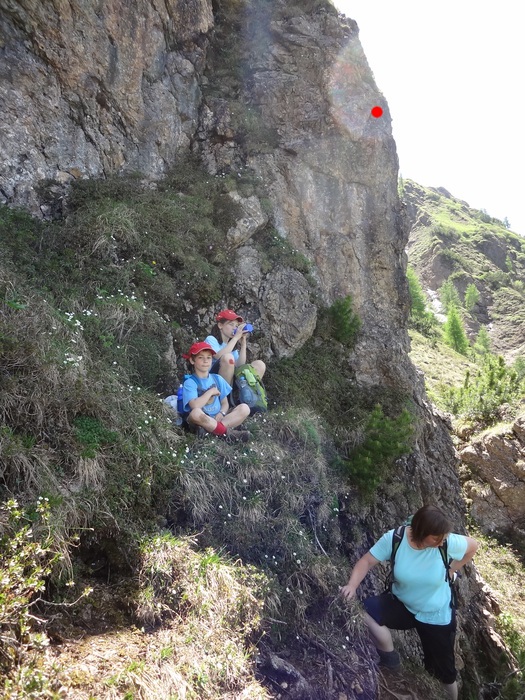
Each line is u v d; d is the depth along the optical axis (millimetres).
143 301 5453
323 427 6082
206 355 4777
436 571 3639
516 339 72188
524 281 96500
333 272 7719
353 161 7965
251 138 7605
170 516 3807
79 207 5770
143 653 2701
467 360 32719
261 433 4992
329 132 7879
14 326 3756
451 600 3805
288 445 5164
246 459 4441
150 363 5020
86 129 6184
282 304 6730
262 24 8344
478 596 8664
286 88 7883
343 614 3938
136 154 6676
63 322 4324
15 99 5594
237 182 7258
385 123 8297
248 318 6453
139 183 6512
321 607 3926
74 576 3010
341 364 7348
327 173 7828
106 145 6355
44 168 5730
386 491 6512
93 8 6141
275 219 7430
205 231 6508
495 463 12680
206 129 7547
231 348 5383
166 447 4141
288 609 3715
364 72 8273
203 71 7945
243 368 5348
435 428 8906
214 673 2746
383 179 8242
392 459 6316
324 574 4109
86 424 3709
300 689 3121
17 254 4891
